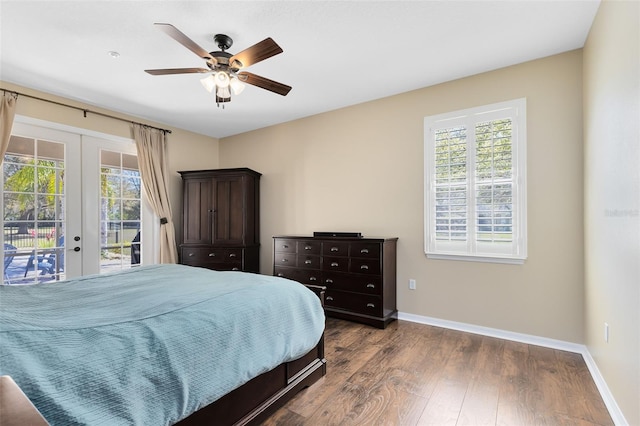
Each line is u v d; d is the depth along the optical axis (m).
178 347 1.26
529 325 2.85
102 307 1.49
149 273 2.37
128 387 1.08
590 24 2.30
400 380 2.19
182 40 1.94
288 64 2.90
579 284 2.64
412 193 3.52
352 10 2.15
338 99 3.77
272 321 1.71
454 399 1.96
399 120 3.61
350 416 1.80
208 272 2.42
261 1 2.04
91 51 2.62
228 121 4.54
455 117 3.23
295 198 4.50
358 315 3.43
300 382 1.98
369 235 3.82
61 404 0.93
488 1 2.06
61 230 3.53
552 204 2.75
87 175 3.75
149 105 3.85
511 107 2.94
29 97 3.28
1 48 2.56
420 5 2.10
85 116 3.73
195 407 1.28
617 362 1.75
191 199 4.58
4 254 3.13
